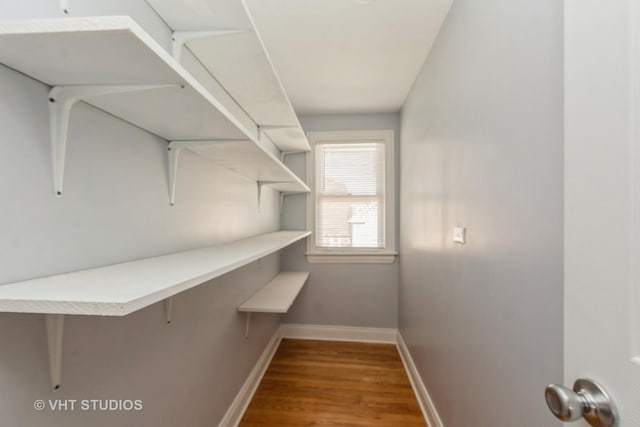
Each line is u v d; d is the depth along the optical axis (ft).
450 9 4.87
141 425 3.08
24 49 1.67
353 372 7.64
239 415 5.85
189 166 4.05
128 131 2.94
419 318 6.80
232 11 3.19
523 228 2.84
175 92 2.26
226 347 5.31
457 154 4.52
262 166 5.14
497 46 3.34
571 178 1.69
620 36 1.40
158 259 3.11
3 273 1.84
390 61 6.52
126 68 1.91
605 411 1.44
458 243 4.47
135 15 2.93
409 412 6.13
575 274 1.65
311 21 5.20
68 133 2.28
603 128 1.48
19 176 1.93
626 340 1.35
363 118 9.77
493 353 3.40
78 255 2.37
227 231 5.32
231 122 2.94
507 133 3.13
